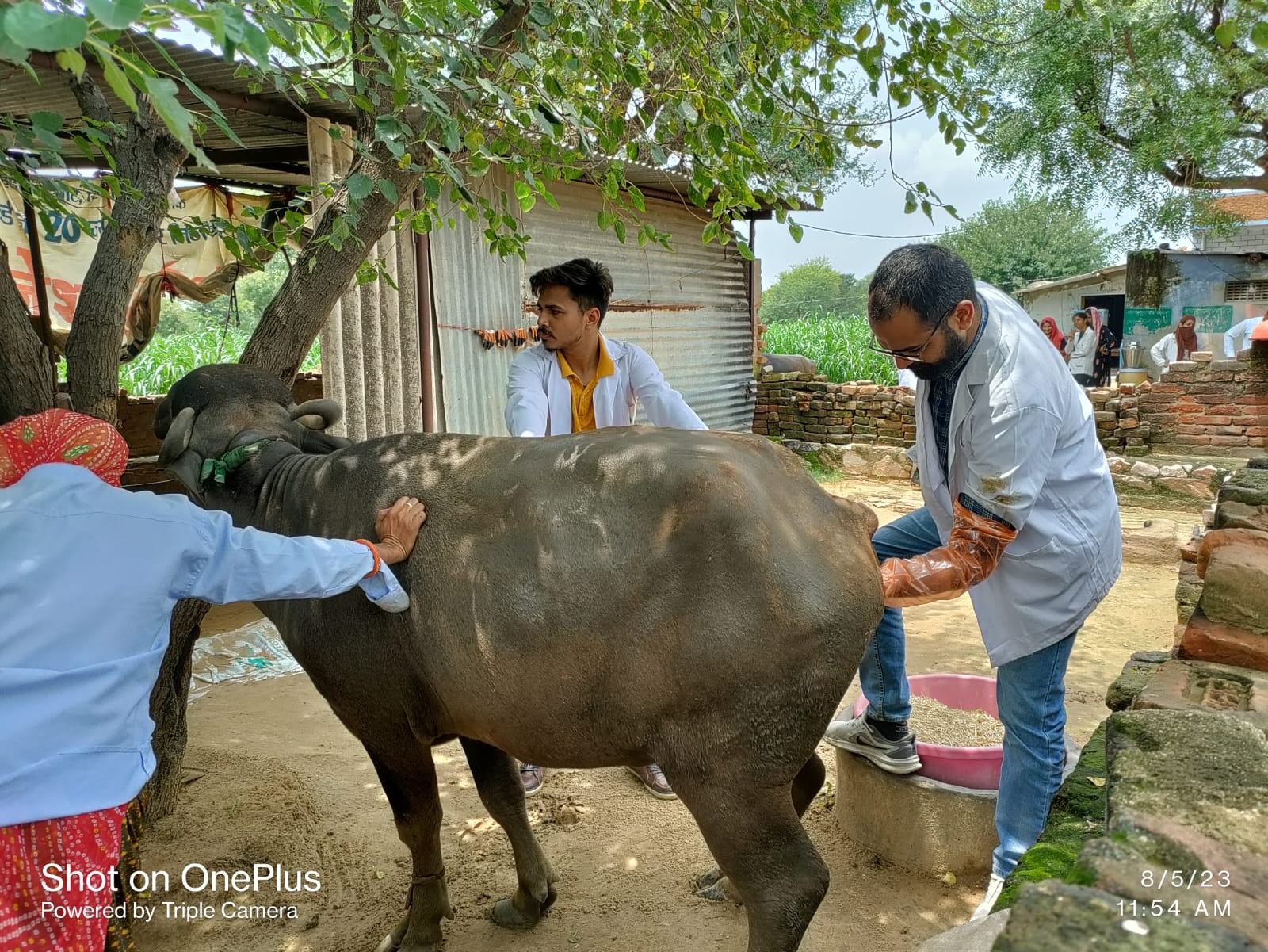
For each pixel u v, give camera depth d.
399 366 5.88
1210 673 1.94
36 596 1.61
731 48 2.80
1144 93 9.86
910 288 2.24
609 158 2.74
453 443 2.37
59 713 1.62
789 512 2.04
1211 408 9.91
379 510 2.28
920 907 2.81
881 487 10.14
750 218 9.30
